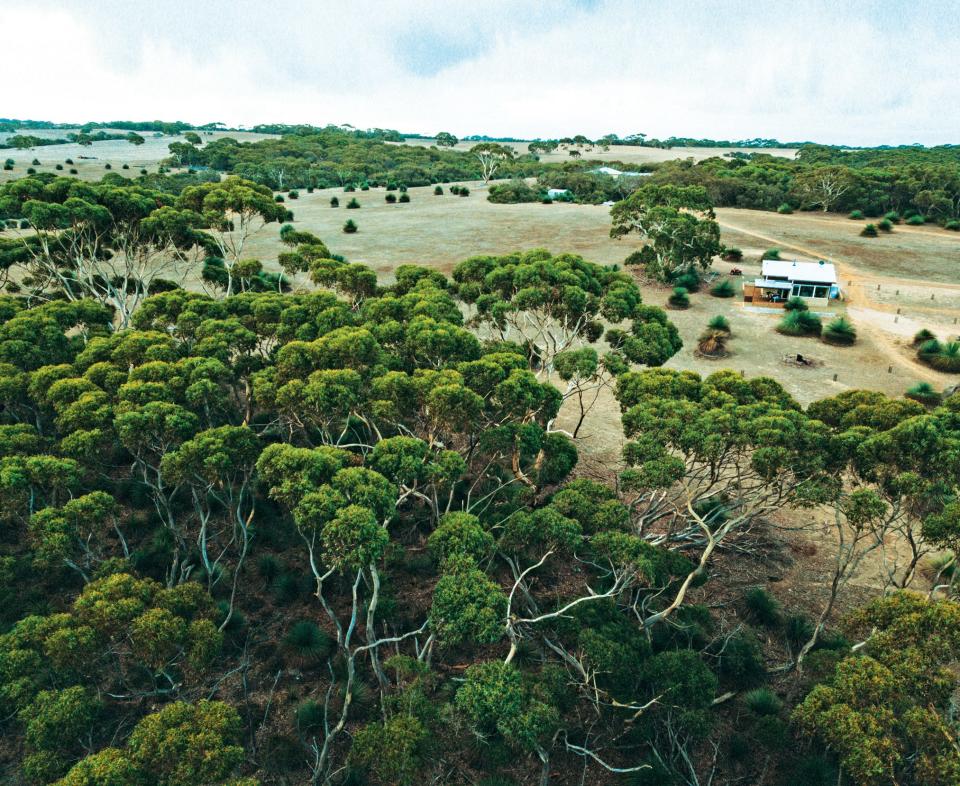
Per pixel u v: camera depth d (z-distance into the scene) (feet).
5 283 125.49
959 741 37.58
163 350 73.82
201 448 56.85
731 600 70.23
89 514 52.42
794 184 337.31
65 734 40.55
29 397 74.64
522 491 76.28
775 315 165.27
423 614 66.85
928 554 75.92
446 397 61.46
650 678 53.62
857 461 55.06
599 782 51.11
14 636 43.37
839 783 44.98
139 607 44.55
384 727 43.98
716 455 55.31
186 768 34.81
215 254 140.56
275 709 56.54
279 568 71.67
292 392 62.90
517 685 43.21
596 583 69.21
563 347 100.07
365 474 52.26
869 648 42.04
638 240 245.86
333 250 229.25
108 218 112.98
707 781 50.90
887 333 151.02
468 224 278.26
